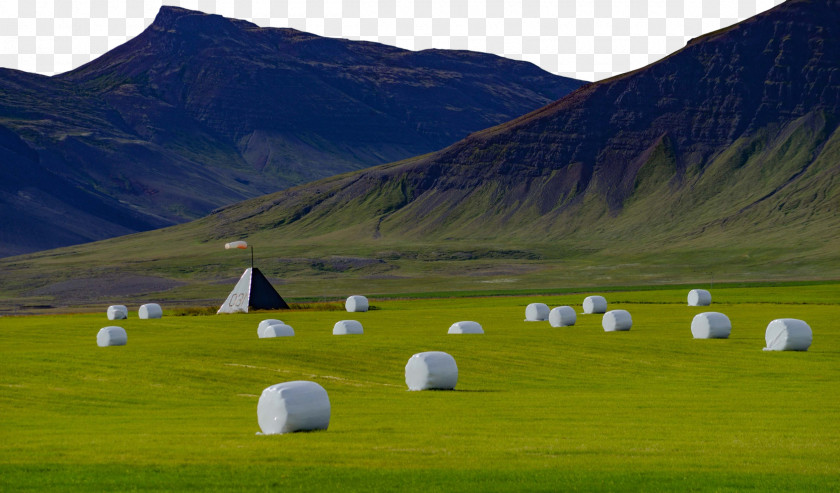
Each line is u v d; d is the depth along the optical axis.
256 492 25.98
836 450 32.75
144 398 51.91
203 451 32.16
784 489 26.16
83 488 26.50
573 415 43.06
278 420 36.44
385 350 71.44
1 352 68.31
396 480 27.30
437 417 42.31
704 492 25.86
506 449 32.72
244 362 64.56
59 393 52.16
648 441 34.75
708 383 59.34
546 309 112.56
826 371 64.62
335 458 30.81
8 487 26.67
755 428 38.59
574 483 26.92
